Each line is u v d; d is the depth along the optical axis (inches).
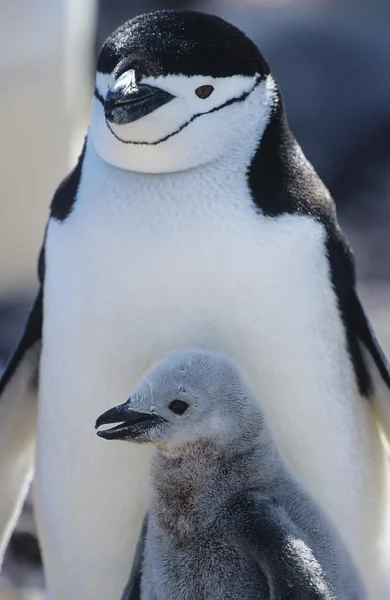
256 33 1211.2
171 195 351.3
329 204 370.9
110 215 352.8
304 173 368.8
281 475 342.3
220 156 354.0
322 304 357.1
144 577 346.9
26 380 391.2
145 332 351.3
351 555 362.6
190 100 346.9
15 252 796.6
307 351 354.9
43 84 785.6
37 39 775.7
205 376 332.8
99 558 378.6
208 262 347.9
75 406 363.3
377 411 378.0
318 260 357.1
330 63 1170.6
